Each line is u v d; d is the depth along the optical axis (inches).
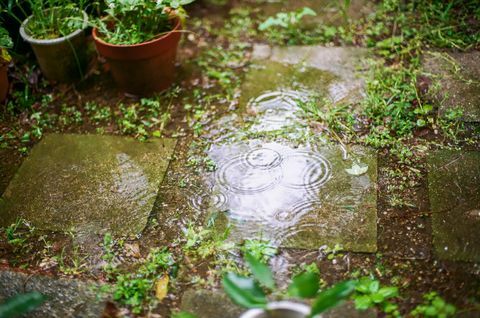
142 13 58.7
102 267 47.4
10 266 47.9
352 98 59.4
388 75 61.4
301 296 38.2
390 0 69.6
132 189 52.8
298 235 48.2
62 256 48.3
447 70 60.7
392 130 55.9
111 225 50.2
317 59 64.4
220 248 47.7
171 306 44.5
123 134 58.2
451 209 48.8
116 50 57.7
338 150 54.6
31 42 60.8
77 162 55.7
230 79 63.2
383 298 42.9
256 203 50.9
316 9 71.3
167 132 58.1
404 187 51.0
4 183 54.7
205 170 54.0
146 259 47.6
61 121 60.2
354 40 66.3
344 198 50.5
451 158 52.6
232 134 57.2
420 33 65.2
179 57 66.4
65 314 44.0
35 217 51.3
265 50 66.4
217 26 70.4
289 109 59.1
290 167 53.5
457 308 42.8
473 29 65.2
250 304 38.2
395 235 47.6
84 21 59.2
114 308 44.2
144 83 60.9
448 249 46.3
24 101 61.9
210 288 45.3
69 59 62.6
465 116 55.9
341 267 46.0
